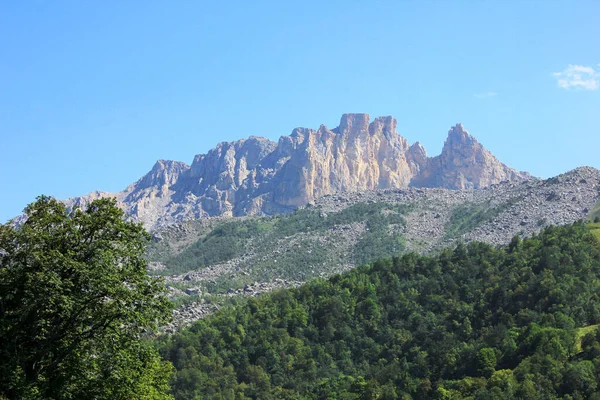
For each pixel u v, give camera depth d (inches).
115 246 3304.6
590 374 6176.2
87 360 3154.5
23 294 3031.5
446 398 6756.9
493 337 7657.5
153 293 3319.4
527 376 6373.0
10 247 3110.2
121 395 3157.0
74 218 3223.4
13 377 2832.2
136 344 3314.5
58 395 3009.4
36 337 3021.7
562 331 7037.4
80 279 3056.1
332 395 7859.3
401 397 7199.8
